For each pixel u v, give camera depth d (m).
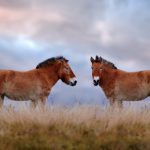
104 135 12.48
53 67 21.17
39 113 13.86
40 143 11.49
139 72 20.94
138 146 11.32
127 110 14.48
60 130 12.55
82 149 11.19
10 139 11.68
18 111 14.05
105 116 13.92
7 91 20.73
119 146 11.32
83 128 12.81
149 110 14.95
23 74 20.95
